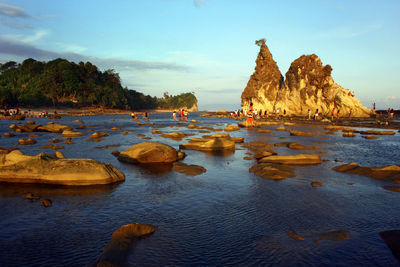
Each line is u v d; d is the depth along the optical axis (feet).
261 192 36.42
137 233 23.49
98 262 19.19
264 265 19.21
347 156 63.26
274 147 75.92
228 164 54.19
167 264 19.16
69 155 60.03
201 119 252.01
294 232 24.34
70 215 28.30
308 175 45.44
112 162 54.24
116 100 514.27
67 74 470.39
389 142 88.53
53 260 19.76
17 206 30.63
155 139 91.09
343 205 31.68
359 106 234.38
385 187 38.70
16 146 71.87
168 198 33.86
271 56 321.52
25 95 404.36
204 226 25.76
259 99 319.47
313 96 263.29
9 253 20.72
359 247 21.88
